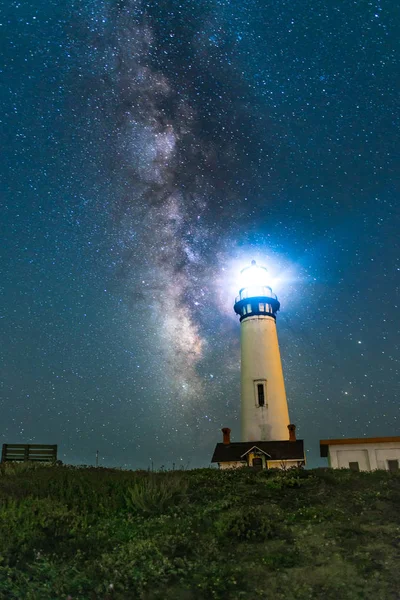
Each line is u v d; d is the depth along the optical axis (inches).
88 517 482.0
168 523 469.4
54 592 323.0
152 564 370.6
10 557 371.2
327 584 336.8
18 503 514.3
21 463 844.0
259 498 574.6
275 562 376.8
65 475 699.4
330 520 476.1
